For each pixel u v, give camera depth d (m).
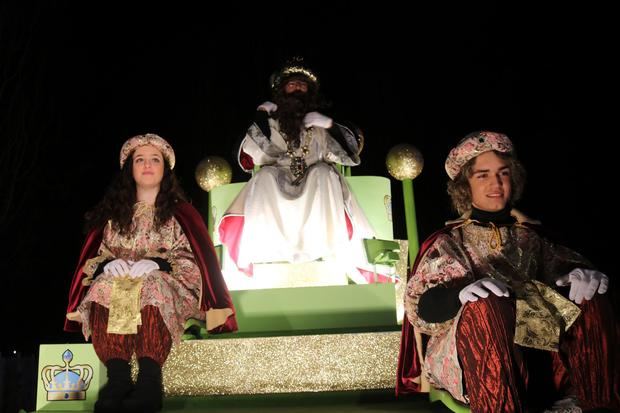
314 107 4.86
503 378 2.57
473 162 3.25
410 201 5.01
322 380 3.78
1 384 7.52
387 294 4.13
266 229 4.44
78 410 3.59
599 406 2.83
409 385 3.27
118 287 3.37
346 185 4.64
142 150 3.88
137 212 3.83
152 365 3.35
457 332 2.69
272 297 4.14
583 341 2.86
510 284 3.00
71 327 3.74
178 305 3.50
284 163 4.66
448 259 3.03
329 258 4.43
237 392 3.78
